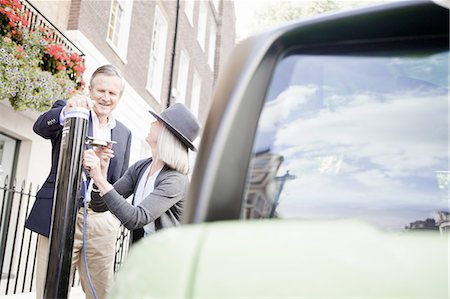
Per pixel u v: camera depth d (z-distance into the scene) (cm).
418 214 73
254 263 36
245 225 41
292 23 70
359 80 73
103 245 254
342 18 70
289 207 66
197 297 36
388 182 73
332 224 37
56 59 508
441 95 74
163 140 231
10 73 406
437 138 75
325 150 72
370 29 71
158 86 1141
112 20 873
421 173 75
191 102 1455
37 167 586
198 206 58
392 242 34
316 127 71
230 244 38
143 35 1002
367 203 72
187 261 38
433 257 32
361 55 73
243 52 68
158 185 228
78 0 692
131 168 262
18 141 575
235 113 62
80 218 249
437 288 31
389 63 72
